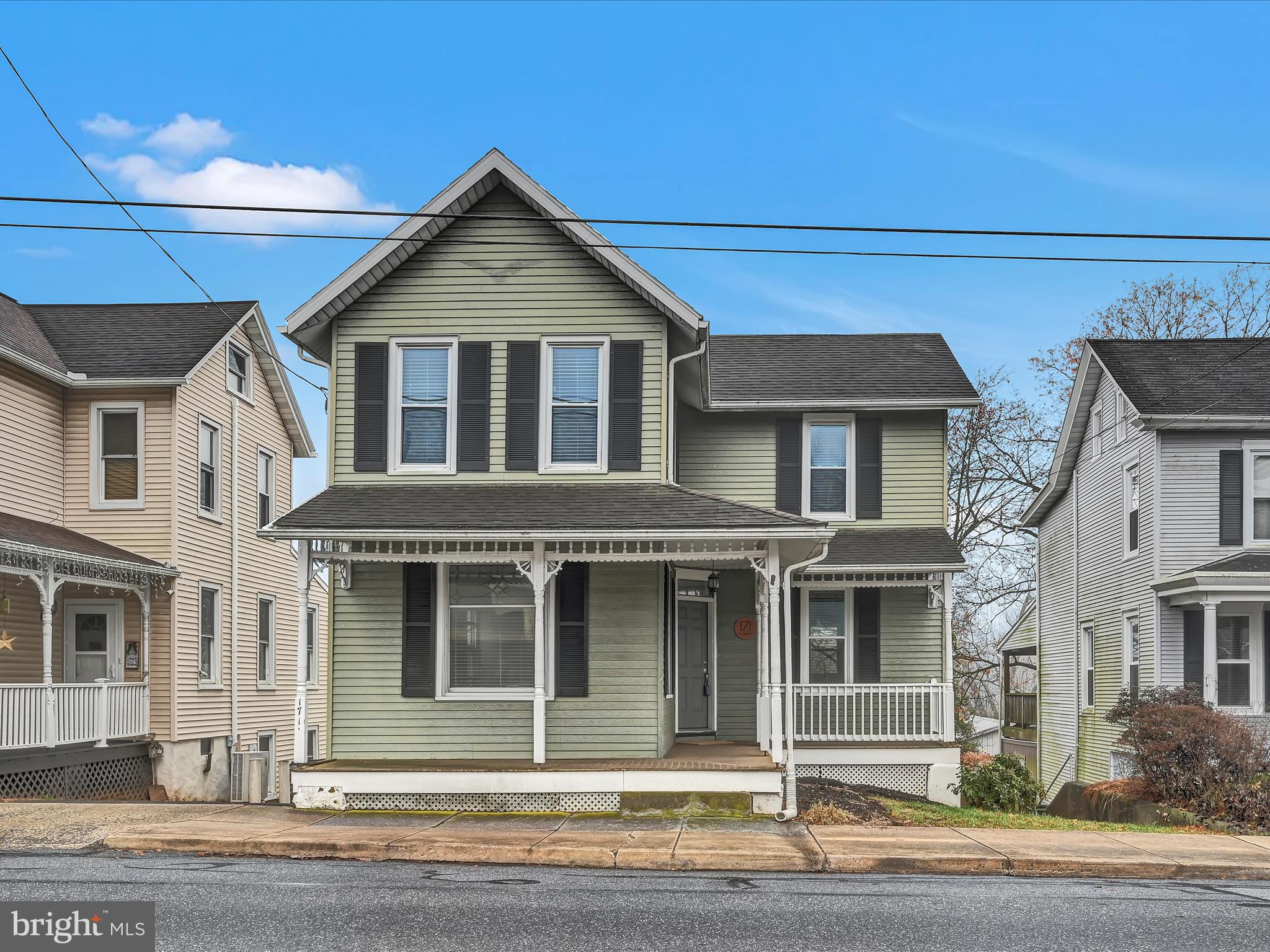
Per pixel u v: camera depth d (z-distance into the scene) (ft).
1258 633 73.87
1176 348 82.74
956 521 128.16
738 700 68.69
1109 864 39.22
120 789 71.77
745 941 28.09
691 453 73.20
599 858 39.14
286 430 98.48
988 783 64.75
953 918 30.94
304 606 51.44
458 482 55.83
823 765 65.26
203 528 80.69
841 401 71.36
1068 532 96.99
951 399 71.15
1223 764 55.93
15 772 61.62
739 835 43.73
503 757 54.49
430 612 55.31
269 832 42.60
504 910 30.86
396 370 56.65
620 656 54.70
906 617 70.08
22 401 71.72
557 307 56.29
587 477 55.57
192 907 30.60
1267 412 72.95
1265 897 35.19
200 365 77.87
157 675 75.51
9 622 70.74
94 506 75.82
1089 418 90.43
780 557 55.67
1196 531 74.28
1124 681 80.48
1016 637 118.11
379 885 34.17
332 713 55.11
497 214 56.44
